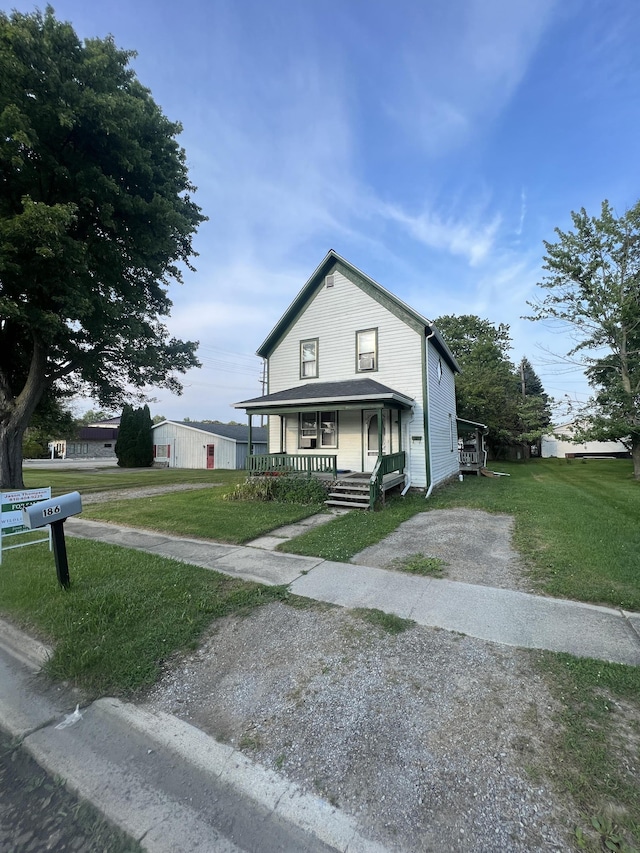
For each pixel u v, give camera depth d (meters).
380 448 10.48
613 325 15.89
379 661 3.03
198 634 3.50
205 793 1.94
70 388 18.11
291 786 1.96
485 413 29.78
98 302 11.87
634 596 4.05
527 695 2.58
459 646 3.21
